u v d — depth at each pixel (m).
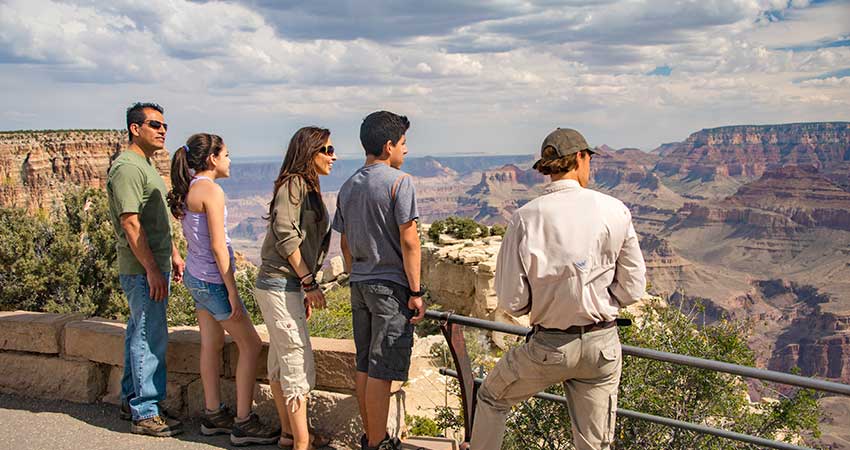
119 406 5.62
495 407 3.88
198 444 4.88
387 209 3.96
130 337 5.08
